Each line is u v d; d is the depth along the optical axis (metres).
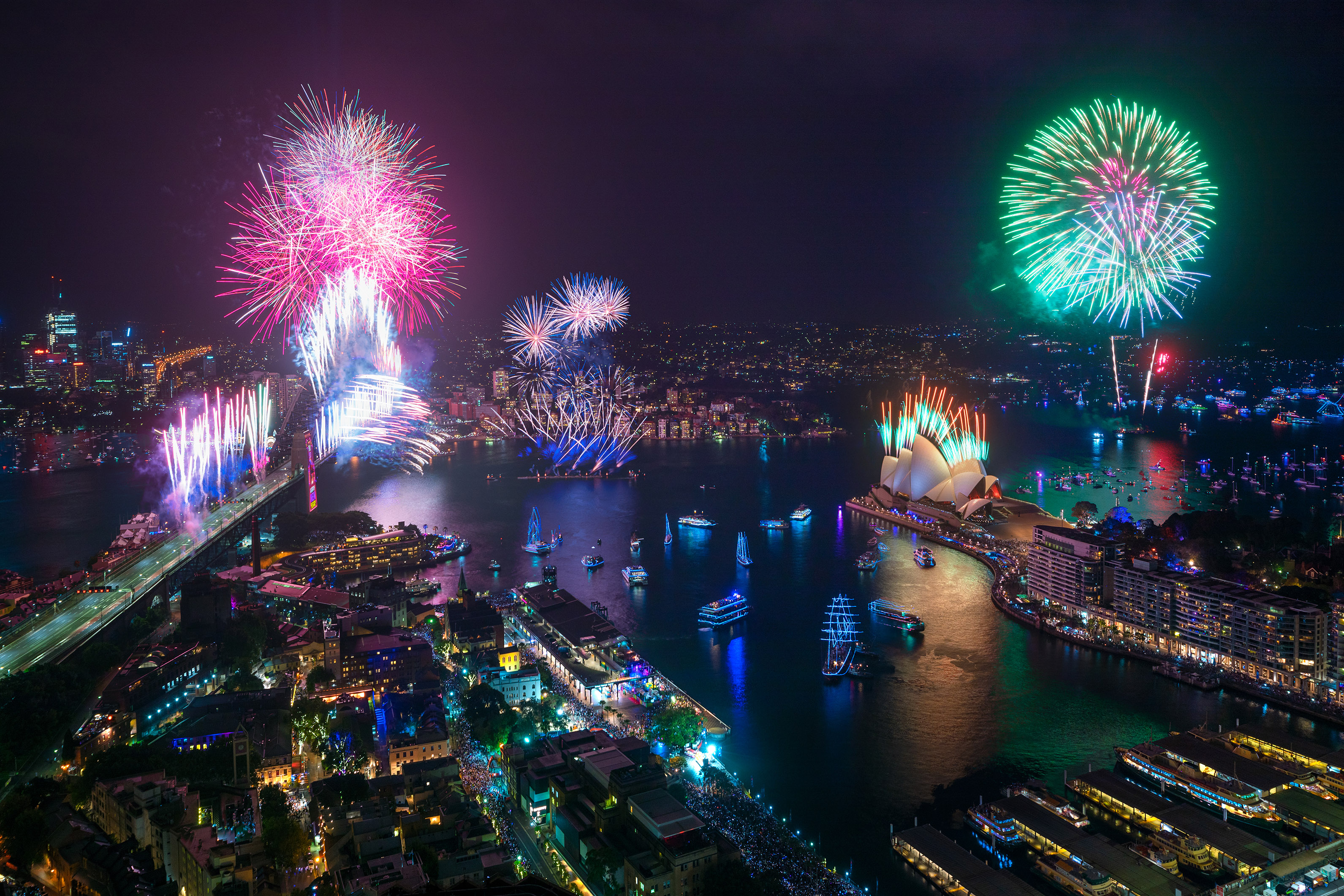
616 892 199.75
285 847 195.38
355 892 175.25
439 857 196.25
